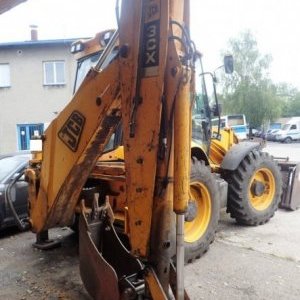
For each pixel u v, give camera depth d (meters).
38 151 5.07
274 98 39.94
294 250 4.92
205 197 4.77
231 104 40.00
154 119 2.52
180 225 2.51
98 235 3.70
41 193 3.64
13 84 19.33
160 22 2.48
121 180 4.24
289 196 7.05
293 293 3.76
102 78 2.97
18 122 19.48
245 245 5.12
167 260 2.67
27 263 4.73
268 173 6.17
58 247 5.29
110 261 3.64
